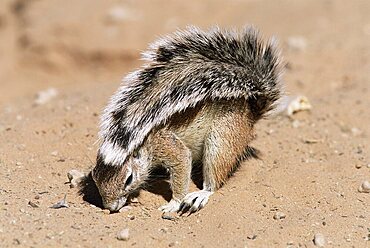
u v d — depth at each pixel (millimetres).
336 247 11969
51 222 12141
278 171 14453
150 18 30516
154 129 12852
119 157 12469
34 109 18891
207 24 29594
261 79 13609
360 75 22203
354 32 26297
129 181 12711
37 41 29453
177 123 13055
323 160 15258
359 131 17172
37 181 13938
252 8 30984
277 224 12547
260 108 13867
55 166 14594
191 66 13172
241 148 13664
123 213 12734
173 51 13320
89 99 18844
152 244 11703
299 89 21312
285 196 13570
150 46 13383
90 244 11531
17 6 33125
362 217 12961
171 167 12992
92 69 28531
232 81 13250
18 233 11688
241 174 14188
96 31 29562
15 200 12961
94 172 12789
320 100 19469
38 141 15695
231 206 13023
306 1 30469
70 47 28953
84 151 15203
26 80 28344
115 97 12984
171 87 12906
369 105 18953
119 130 12617
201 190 13461
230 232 12203
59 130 16219
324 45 25188
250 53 13641
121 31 29453
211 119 13258
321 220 12734
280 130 16750
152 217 12695
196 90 12922
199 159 13852
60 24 30094
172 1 32031
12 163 14648
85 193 13500
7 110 19781
